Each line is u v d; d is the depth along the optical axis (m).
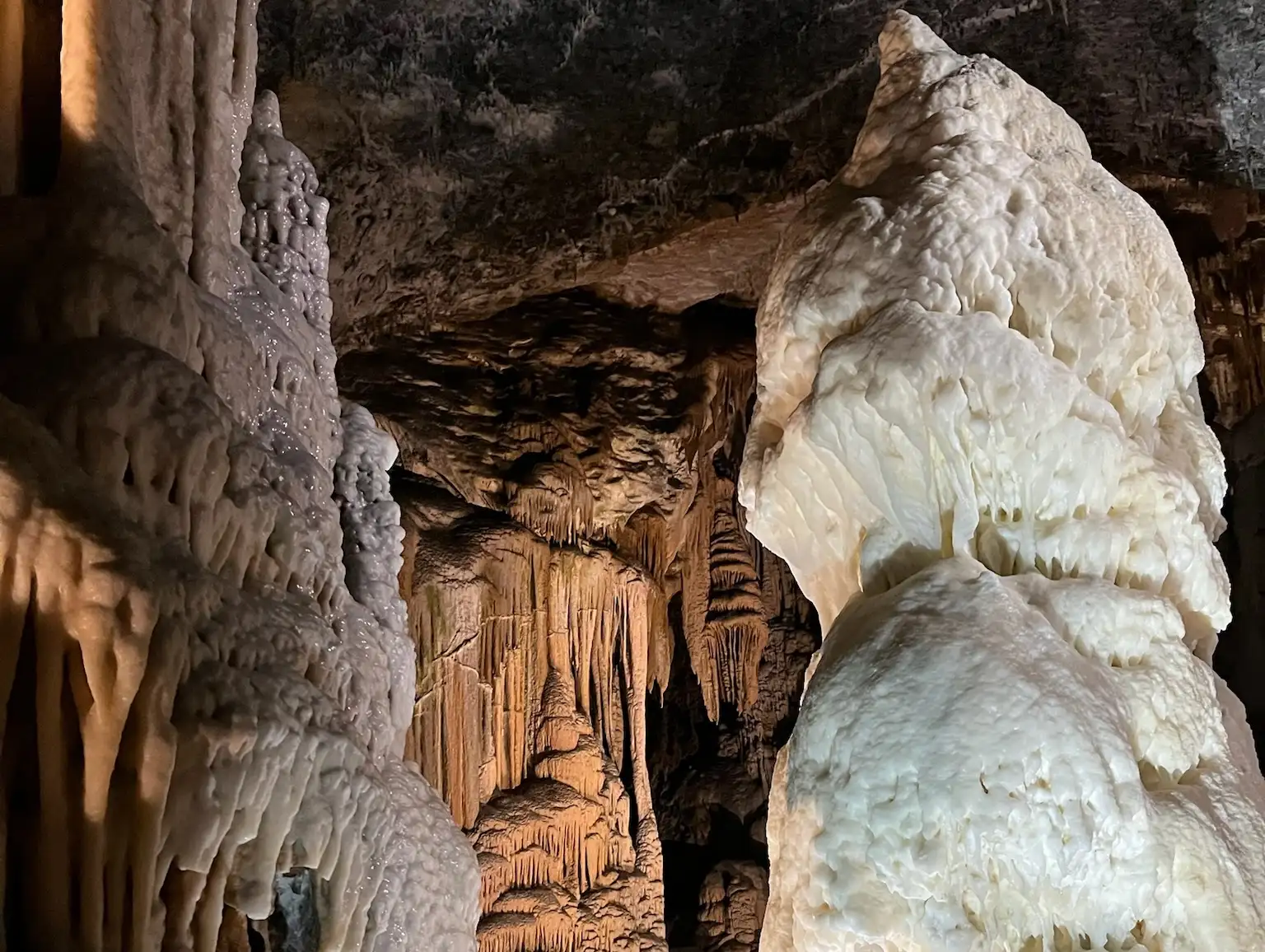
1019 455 2.57
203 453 2.27
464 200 7.41
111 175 2.44
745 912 8.30
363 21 6.30
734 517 9.15
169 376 2.25
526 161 7.26
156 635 1.96
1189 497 2.71
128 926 1.93
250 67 3.13
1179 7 5.56
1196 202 6.19
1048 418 2.56
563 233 7.54
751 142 7.00
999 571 2.58
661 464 8.11
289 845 2.29
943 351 2.54
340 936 2.51
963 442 2.56
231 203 3.00
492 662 6.63
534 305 8.62
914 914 2.31
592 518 7.73
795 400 2.96
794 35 6.41
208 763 2.00
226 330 2.69
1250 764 2.73
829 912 2.39
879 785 2.35
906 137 3.00
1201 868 2.33
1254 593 5.91
